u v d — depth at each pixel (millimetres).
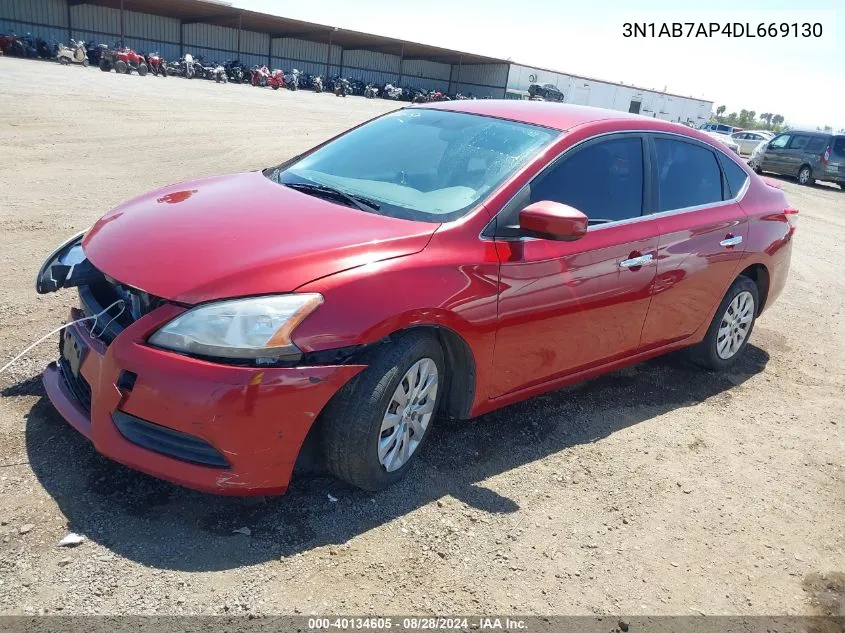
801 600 2842
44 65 31141
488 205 3285
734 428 4305
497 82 59250
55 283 3084
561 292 3502
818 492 3688
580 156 3730
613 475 3562
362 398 2791
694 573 2912
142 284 2645
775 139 24516
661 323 4277
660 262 4066
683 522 3254
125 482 2900
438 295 2941
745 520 3342
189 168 10703
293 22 46969
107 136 13219
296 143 15367
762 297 5234
